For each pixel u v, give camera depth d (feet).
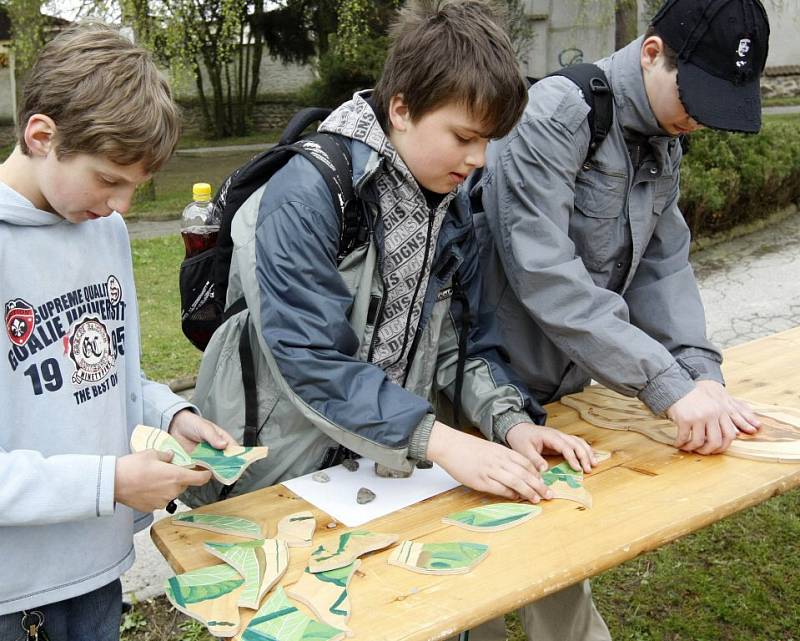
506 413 4.99
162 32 24.03
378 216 4.50
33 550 3.94
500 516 4.16
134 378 4.51
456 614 3.36
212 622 3.34
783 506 9.93
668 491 4.49
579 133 5.04
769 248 21.57
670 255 5.94
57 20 25.77
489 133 4.22
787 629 7.86
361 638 3.21
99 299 4.19
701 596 8.30
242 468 3.93
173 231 27.12
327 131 4.51
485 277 5.80
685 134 5.56
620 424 5.49
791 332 7.50
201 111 56.75
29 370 3.81
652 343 5.00
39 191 3.76
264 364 4.74
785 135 25.04
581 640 6.16
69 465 3.54
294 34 46.93
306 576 3.64
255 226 4.41
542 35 37.52
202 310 5.20
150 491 3.64
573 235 5.48
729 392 6.03
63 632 4.22
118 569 4.32
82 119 3.45
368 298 4.62
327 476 4.69
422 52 4.12
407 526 4.14
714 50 4.66
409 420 4.20
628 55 5.18
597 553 3.84
